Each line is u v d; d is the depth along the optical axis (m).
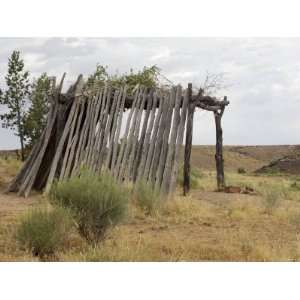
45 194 15.86
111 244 8.71
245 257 8.32
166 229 10.66
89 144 16.72
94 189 9.04
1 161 29.39
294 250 8.82
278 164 72.12
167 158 14.56
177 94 15.16
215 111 17.61
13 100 31.38
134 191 14.08
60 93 17.95
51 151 17.77
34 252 8.07
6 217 11.44
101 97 17.06
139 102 16.08
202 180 26.31
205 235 10.14
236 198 16.69
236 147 119.50
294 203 17.53
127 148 15.63
